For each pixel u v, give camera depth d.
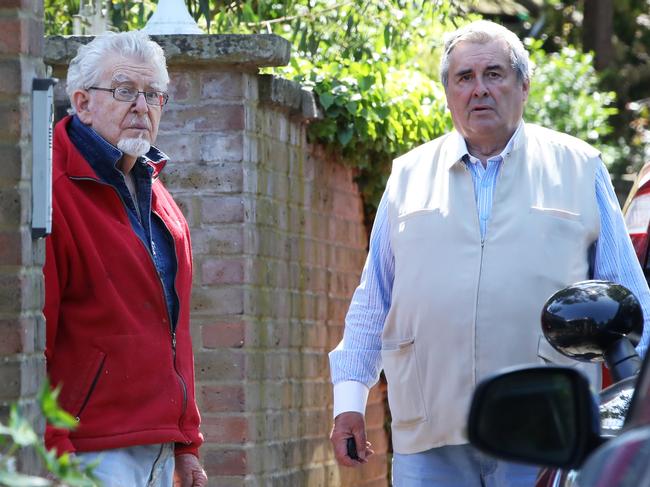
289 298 12.03
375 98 13.20
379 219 10.04
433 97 14.98
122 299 8.22
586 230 9.45
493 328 9.25
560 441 5.12
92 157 8.37
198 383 10.97
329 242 13.23
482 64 9.59
